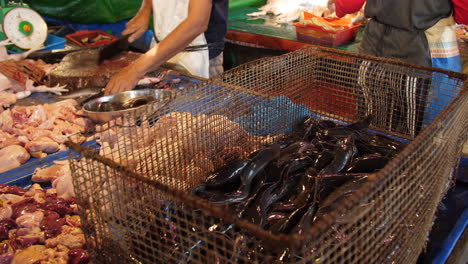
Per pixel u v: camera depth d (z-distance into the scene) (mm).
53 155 2248
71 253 1509
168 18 3576
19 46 3697
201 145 1991
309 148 1964
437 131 1290
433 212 1560
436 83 2275
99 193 1284
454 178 1940
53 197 1824
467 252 1646
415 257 1431
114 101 2594
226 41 4844
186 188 1899
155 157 1835
